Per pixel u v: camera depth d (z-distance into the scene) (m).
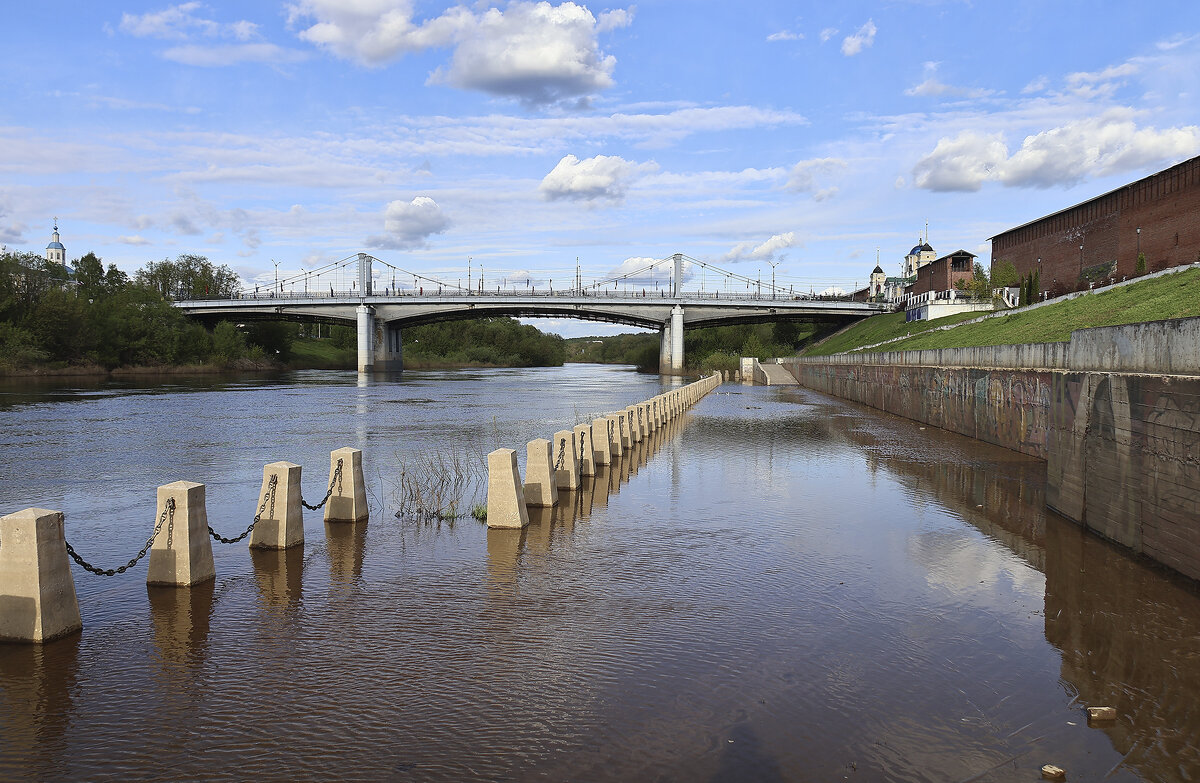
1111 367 13.98
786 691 7.08
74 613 8.50
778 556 11.67
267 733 6.30
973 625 8.79
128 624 8.72
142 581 10.36
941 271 106.75
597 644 8.16
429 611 9.16
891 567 11.12
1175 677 7.45
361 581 10.31
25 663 7.65
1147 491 11.57
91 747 6.07
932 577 10.62
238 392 64.00
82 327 92.62
